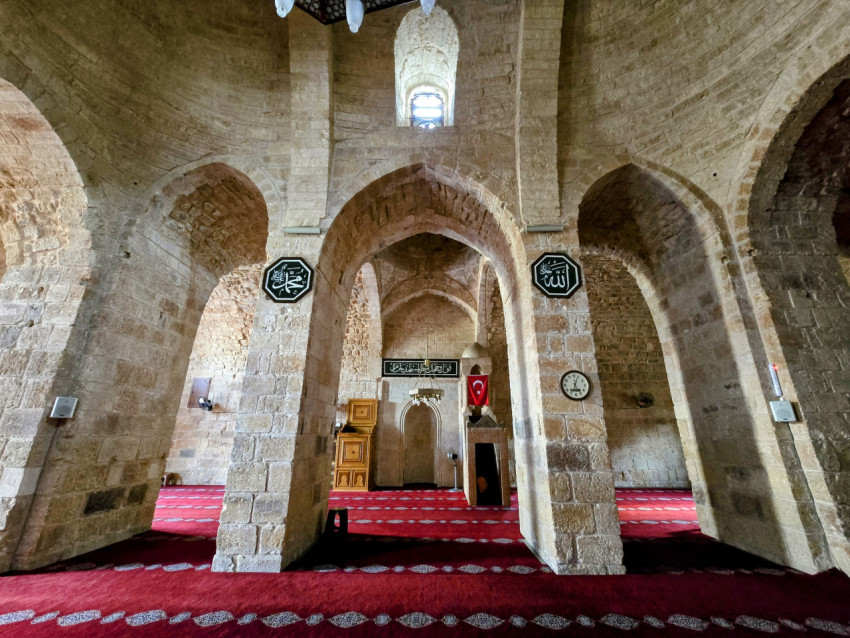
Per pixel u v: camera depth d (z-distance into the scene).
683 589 3.29
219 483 10.90
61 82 4.21
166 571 3.68
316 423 4.81
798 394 4.00
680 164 4.90
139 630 2.56
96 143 4.58
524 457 5.12
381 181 5.33
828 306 4.32
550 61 5.11
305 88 5.18
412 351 12.06
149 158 5.07
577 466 3.94
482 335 11.55
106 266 4.66
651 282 6.29
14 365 4.14
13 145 4.23
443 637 2.51
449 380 11.80
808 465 3.88
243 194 5.84
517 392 5.58
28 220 4.68
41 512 3.86
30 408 3.99
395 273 11.15
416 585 3.38
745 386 4.44
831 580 3.42
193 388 11.73
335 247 5.34
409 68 6.72
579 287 4.59
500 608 2.93
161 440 5.49
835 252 4.54
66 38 4.28
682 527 5.77
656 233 5.80
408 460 11.91
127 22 4.82
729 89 4.64
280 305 4.60
